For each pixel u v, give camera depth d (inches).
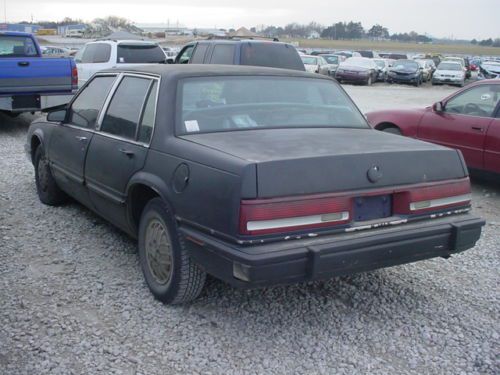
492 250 216.5
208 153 142.5
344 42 5157.5
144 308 159.0
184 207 144.3
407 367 135.3
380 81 1509.6
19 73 434.3
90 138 198.5
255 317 156.6
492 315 162.7
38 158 255.3
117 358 134.6
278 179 131.4
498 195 309.7
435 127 325.1
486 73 1492.4
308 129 173.8
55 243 207.8
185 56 515.8
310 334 148.7
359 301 168.9
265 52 458.0
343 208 138.5
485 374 133.1
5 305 158.7
